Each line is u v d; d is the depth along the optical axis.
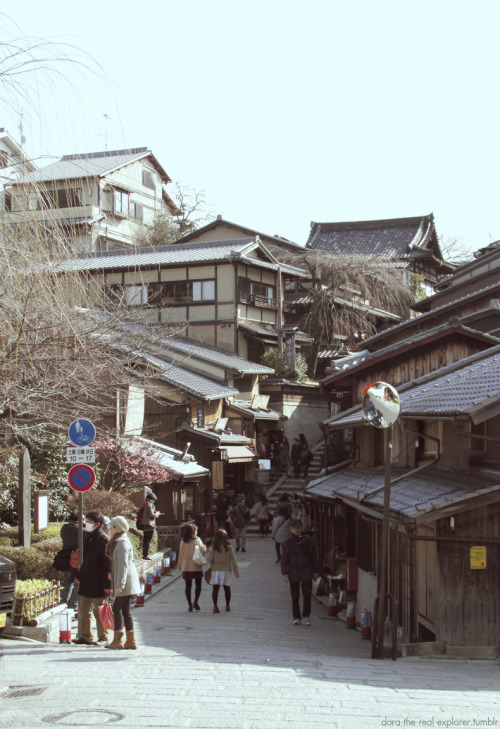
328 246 53.41
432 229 52.69
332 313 38.72
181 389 28.42
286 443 34.69
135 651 9.89
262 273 38.62
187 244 38.91
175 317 36.88
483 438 10.77
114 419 20.64
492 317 19.81
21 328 10.08
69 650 9.69
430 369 18.84
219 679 7.86
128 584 10.09
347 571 15.93
